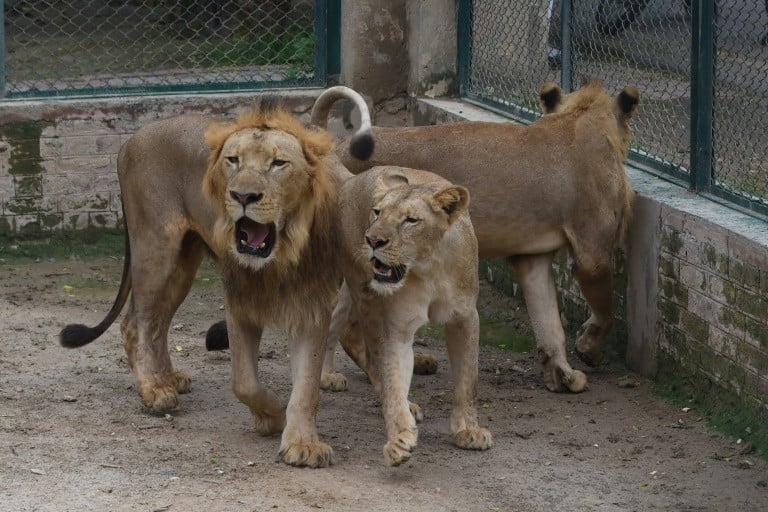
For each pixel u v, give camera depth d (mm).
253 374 9797
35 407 10812
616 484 9391
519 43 15992
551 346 11945
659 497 9133
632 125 13766
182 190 10766
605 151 11766
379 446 10094
